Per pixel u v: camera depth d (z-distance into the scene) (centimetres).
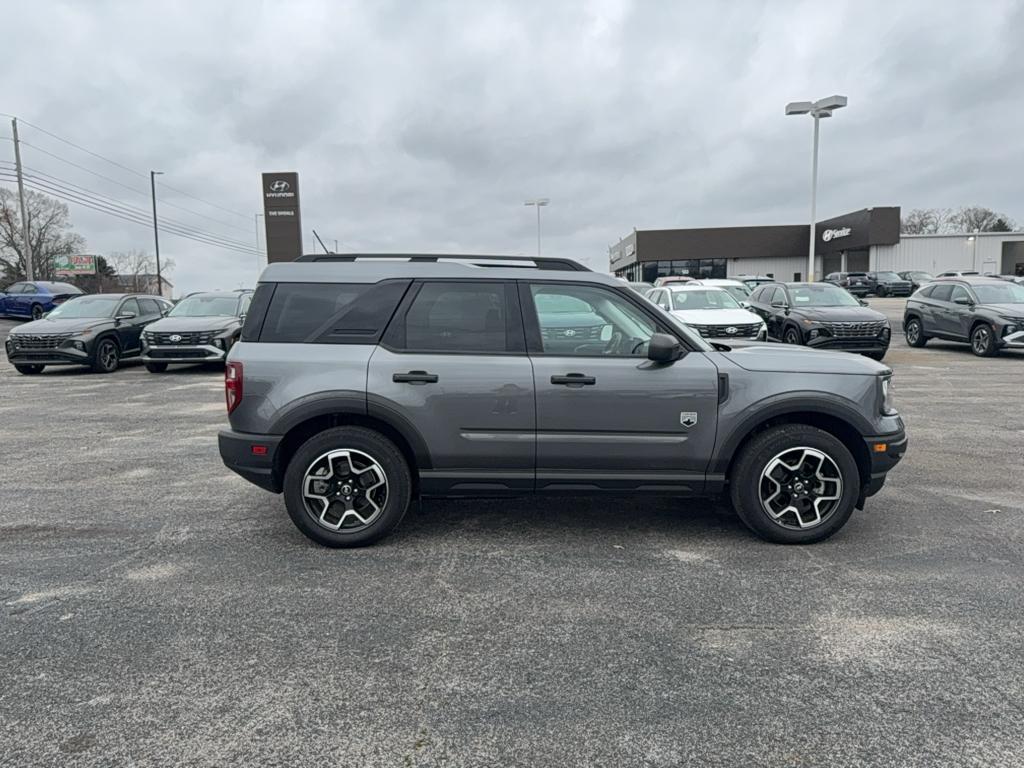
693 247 5372
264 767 240
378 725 264
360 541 441
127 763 242
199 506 534
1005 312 1461
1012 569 407
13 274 7556
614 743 253
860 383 441
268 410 432
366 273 447
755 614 352
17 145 4044
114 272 8900
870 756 245
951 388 1098
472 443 434
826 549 440
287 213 3344
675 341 421
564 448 435
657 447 436
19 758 244
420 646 322
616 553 435
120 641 326
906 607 359
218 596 375
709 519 500
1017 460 661
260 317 445
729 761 243
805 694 283
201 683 291
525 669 303
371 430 443
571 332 442
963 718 266
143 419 905
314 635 333
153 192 4922
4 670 301
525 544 451
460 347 439
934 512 511
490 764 242
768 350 466
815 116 2753
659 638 329
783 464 443
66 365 1464
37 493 570
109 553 438
